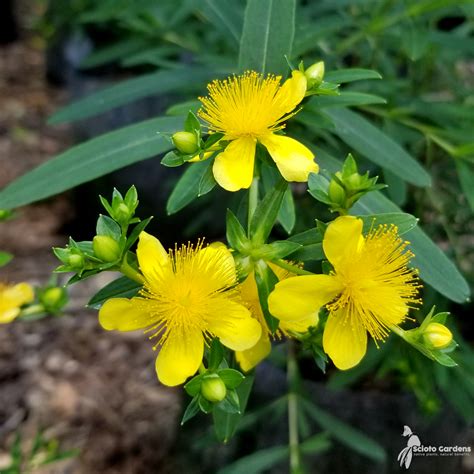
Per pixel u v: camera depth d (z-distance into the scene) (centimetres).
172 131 8
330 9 11
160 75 10
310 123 8
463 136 10
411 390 12
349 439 11
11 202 8
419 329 6
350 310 6
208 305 6
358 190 6
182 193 8
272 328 6
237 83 7
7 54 41
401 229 7
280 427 13
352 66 12
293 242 6
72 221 25
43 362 20
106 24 17
